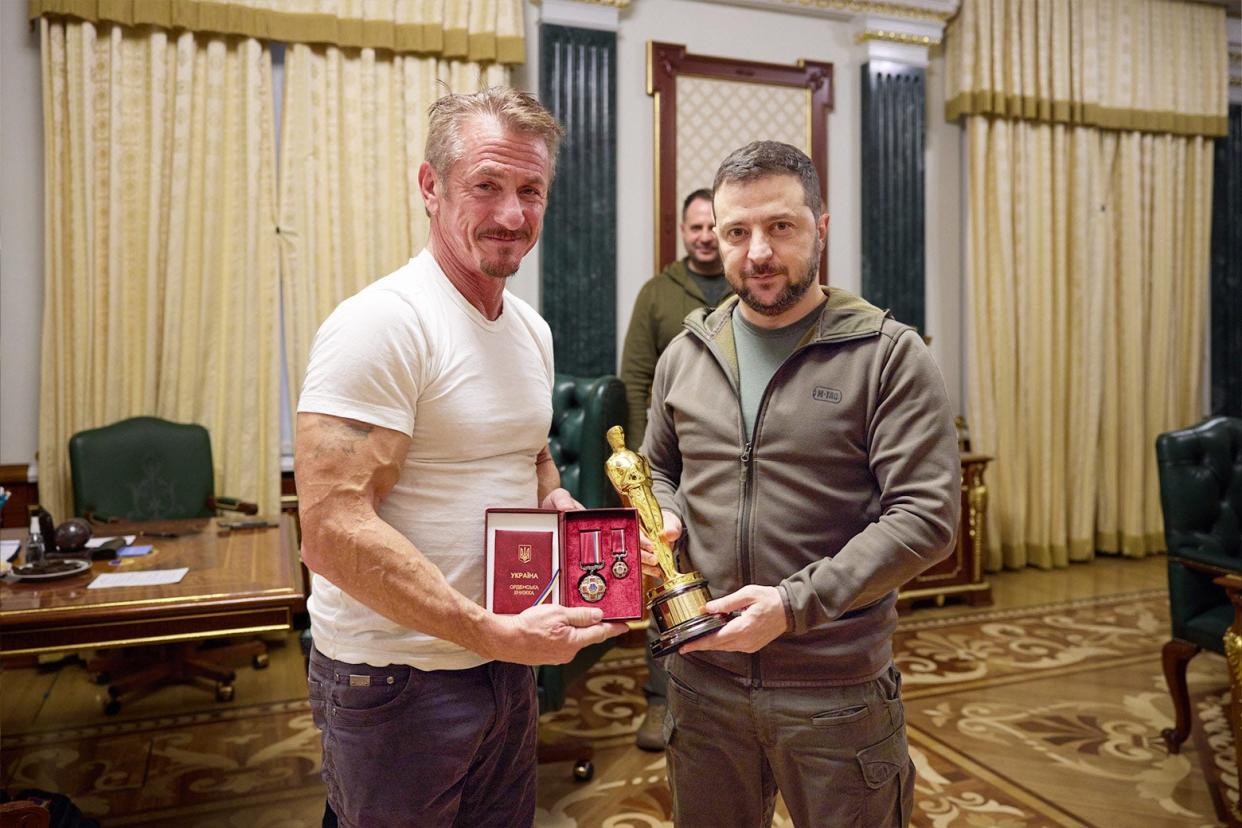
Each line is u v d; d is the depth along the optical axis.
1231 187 5.79
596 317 4.48
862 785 1.34
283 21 3.94
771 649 1.34
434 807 1.26
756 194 1.27
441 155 1.19
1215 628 2.67
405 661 1.22
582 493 2.64
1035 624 4.18
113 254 3.79
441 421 1.21
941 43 5.25
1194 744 2.88
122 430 3.66
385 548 1.11
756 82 4.78
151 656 3.47
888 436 1.28
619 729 3.04
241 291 3.99
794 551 1.33
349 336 1.14
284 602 2.10
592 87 4.41
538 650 1.13
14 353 3.84
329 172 4.06
